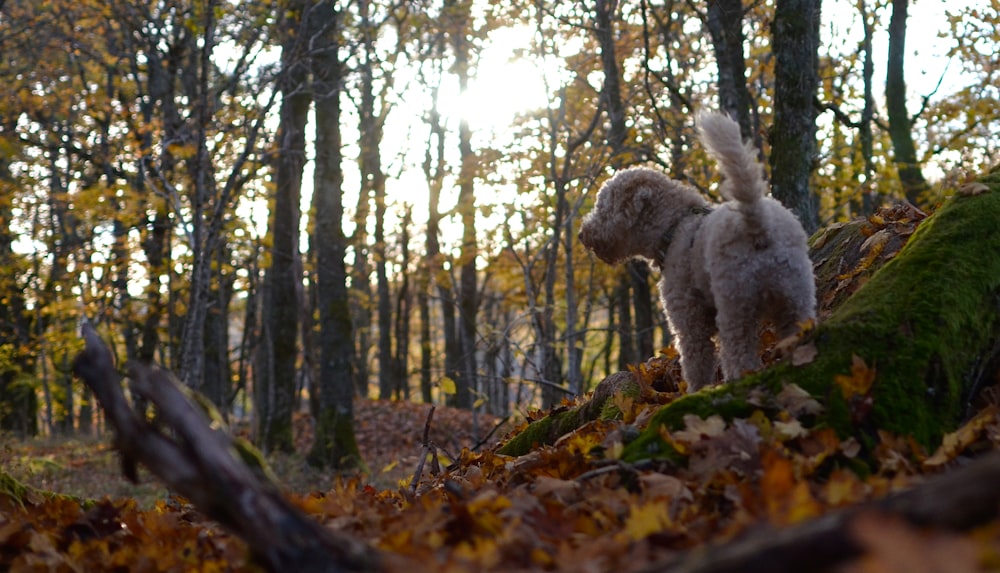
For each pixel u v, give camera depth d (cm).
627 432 395
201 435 252
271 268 1822
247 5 1193
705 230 474
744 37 1171
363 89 2288
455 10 1515
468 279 2389
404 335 3269
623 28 1439
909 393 362
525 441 573
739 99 1155
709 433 354
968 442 340
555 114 1542
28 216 1675
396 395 2967
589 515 329
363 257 2728
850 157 1480
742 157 423
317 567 237
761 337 502
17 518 422
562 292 2028
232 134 1259
